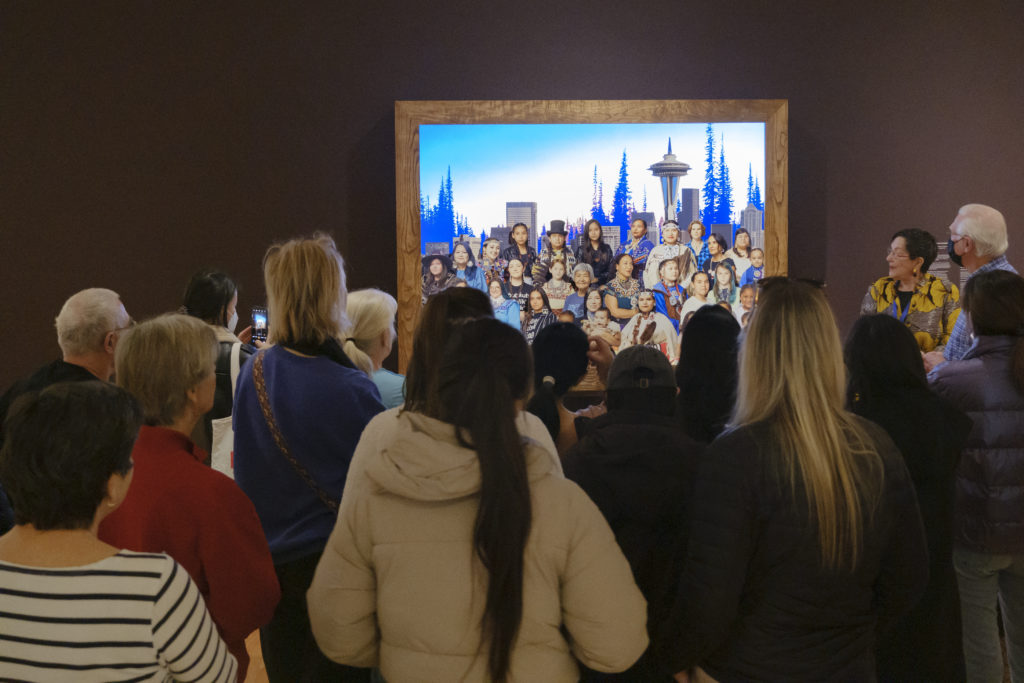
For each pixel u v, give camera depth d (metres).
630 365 1.88
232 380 2.67
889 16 4.41
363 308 2.45
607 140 4.24
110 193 4.34
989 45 4.45
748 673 1.59
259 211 4.37
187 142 4.34
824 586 1.55
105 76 4.30
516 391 1.43
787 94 4.42
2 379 4.36
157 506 1.66
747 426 1.61
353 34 4.32
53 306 4.36
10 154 4.31
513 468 1.35
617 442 1.78
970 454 2.45
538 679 1.38
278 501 2.10
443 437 1.39
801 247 4.49
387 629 1.39
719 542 1.53
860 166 4.46
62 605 1.27
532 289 4.27
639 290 4.28
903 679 2.13
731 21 4.38
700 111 4.22
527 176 4.24
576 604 1.41
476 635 1.35
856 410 2.15
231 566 1.67
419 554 1.36
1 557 1.31
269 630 2.14
